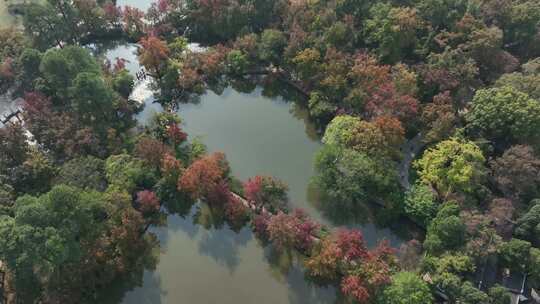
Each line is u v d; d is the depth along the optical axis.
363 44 140.00
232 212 106.38
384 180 105.50
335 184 109.88
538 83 116.31
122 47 153.62
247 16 147.00
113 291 100.12
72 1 149.75
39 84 125.81
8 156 110.81
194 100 139.00
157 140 116.69
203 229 110.50
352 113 124.62
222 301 98.81
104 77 131.25
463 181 101.06
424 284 88.19
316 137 129.00
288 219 100.94
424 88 125.88
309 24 139.25
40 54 129.12
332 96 128.50
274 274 102.94
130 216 98.88
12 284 92.44
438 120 112.44
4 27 156.38
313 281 101.56
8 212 97.38
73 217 88.50
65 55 120.25
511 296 91.94
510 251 92.38
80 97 114.31
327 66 128.00
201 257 105.88
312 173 120.31
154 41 133.12
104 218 100.88
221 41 153.62
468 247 91.62
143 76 141.75
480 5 142.25
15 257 83.12
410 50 136.88
